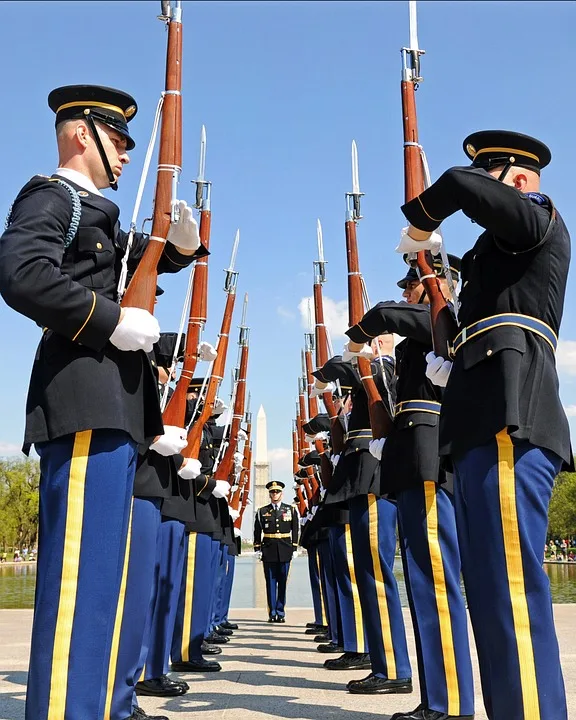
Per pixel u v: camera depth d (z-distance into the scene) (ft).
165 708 18.35
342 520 26.23
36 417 11.53
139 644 16.94
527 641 10.86
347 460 22.11
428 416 17.28
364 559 21.18
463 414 11.76
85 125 12.89
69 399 11.37
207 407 23.02
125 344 11.46
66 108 12.98
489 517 11.25
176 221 12.91
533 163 13.03
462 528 11.72
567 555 215.72
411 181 16.03
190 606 25.89
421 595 16.65
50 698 10.66
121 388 11.73
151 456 17.97
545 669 10.78
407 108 16.24
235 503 41.50
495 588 11.11
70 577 11.03
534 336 11.66
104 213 12.31
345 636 25.80
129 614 16.81
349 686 20.51
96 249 12.08
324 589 38.63
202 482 26.27
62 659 10.78
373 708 18.07
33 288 10.82
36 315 11.03
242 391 37.68
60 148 13.08
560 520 233.76
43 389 11.60
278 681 22.54
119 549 11.47
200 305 21.75
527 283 11.78
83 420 11.24
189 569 26.11
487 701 11.32
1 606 59.41
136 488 17.46
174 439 16.89
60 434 11.23
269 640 35.88
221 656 29.35
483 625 11.24
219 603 38.42
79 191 12.26
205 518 26.68
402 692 20.30
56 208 11.55
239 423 37.27
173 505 22.20
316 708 18.10
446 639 16.29
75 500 11.25
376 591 20.79
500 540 11.14
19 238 11.00
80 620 10.94
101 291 12.26
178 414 17.60
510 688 10.85
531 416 11.27
